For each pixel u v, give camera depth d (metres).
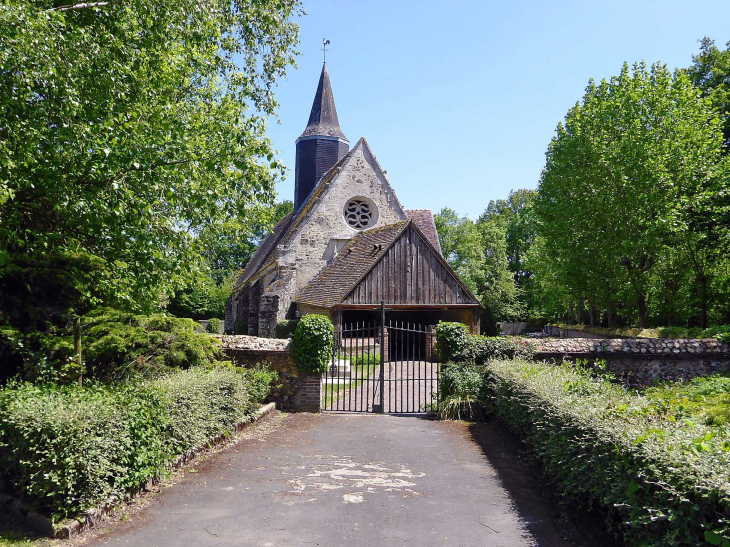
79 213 7.93
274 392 12.39
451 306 21.23
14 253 8.42
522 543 5.00
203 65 11.84
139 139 8.19
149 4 8.76
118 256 9.05
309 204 29.14
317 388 12.33
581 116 24.08
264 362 12.38
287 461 7.79
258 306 29.16
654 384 12.70
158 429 6.62
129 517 5.56
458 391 11.72
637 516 4.27
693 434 4.62
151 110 9.26
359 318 24.72
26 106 7.40
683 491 3.80
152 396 6.73
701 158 21.22
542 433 7.07
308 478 6.93
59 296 8.45
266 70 13.44
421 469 7.52
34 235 8.49
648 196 21.16
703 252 23.88
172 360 9.29
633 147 21.33
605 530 5.32
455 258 52.50
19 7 6.28
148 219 8.16
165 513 5.67
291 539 5.02
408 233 21.14
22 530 5.15
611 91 23.59
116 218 7.93
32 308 8.00
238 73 12.83
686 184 21.41
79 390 6.39
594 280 24.67
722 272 23.91
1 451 5.76
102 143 7.44
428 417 11.91
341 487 6.57
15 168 7.20
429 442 9.27
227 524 5.37
